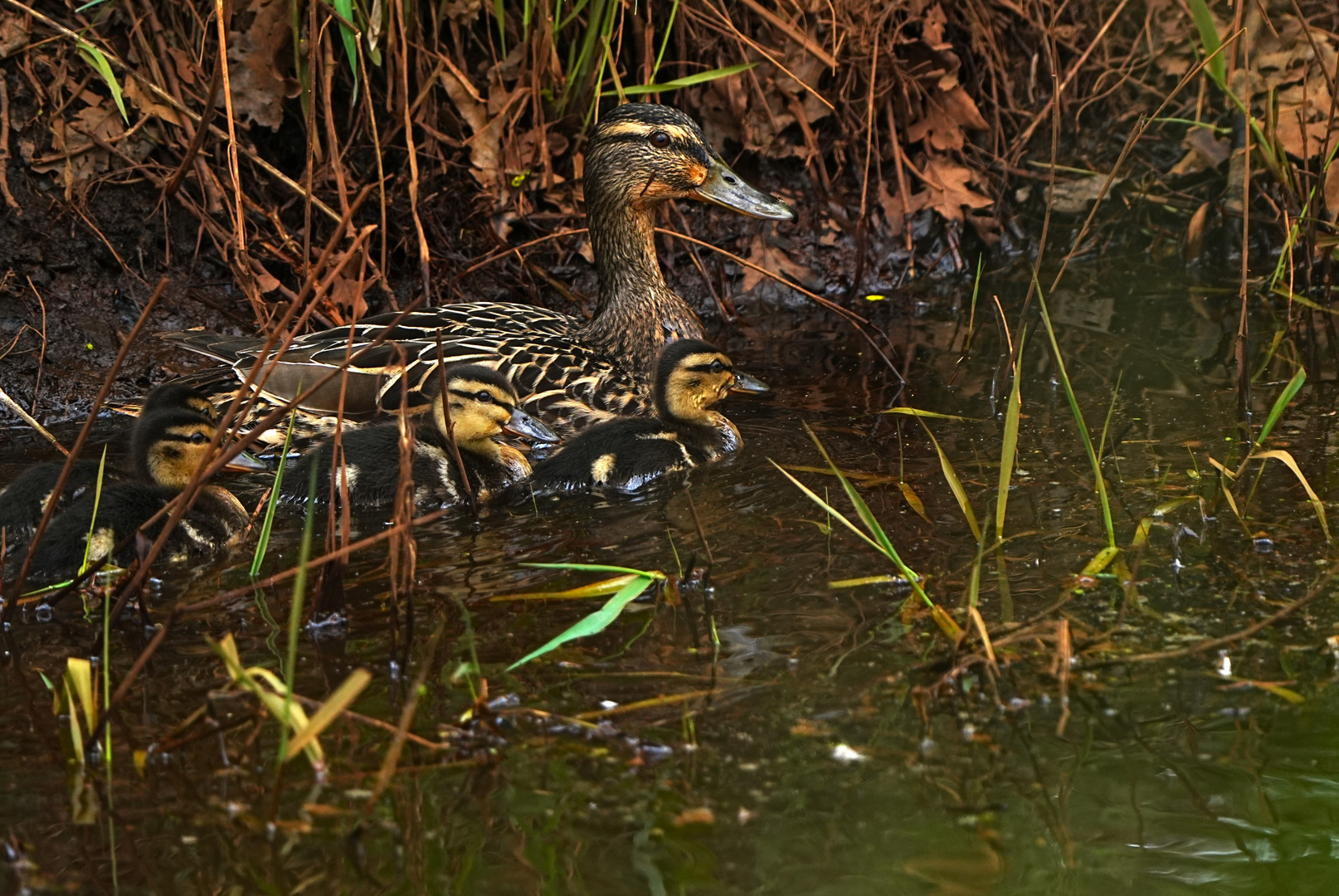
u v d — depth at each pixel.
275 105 13.37
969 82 15.90
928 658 7.19
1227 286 14.35
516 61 13.95
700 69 14.90
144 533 8.41
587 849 5.68
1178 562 8.20
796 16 14.65
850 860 5.60
